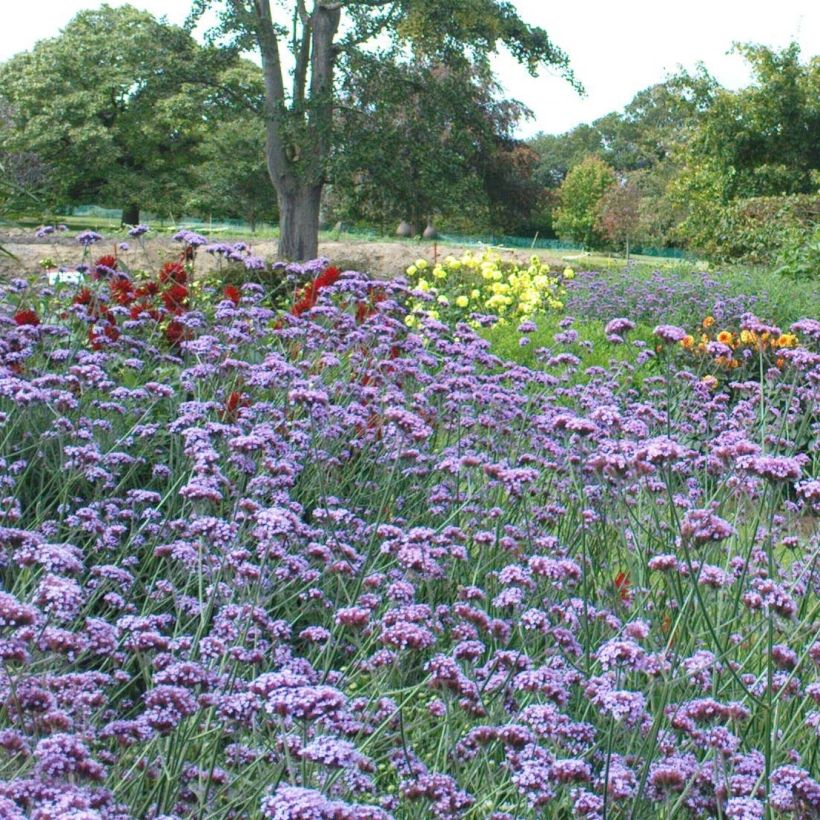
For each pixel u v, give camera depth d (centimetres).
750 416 575
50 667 280
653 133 6481
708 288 1243
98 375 480
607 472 346
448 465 425
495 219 4972
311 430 486
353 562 386
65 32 4959
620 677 281
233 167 4672
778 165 2834
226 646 298
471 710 281
